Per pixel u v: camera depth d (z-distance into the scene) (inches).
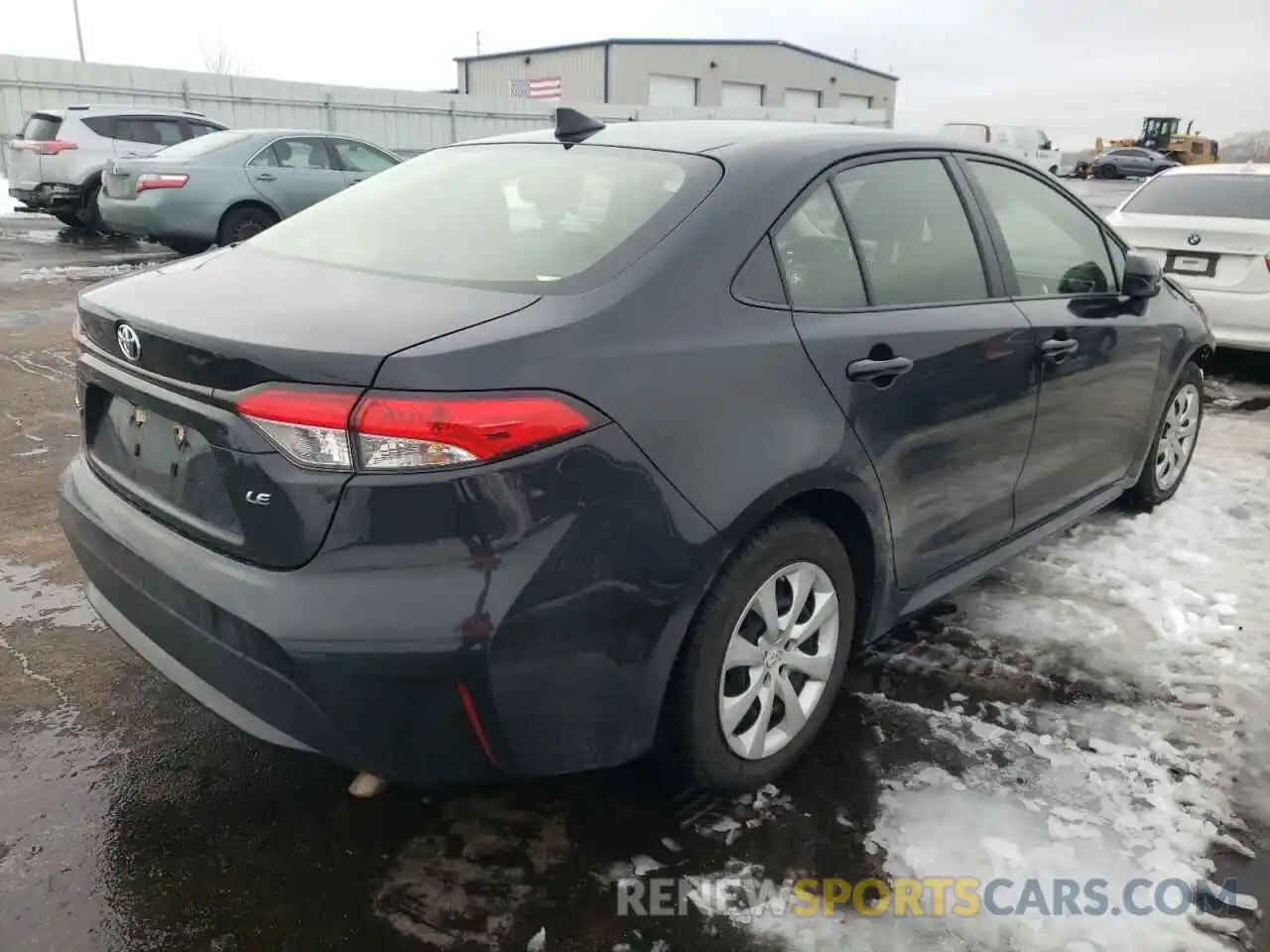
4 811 95.4
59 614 132.6
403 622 73.7
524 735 79.4
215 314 84.2
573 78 1839.3
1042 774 104.6
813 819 97.1
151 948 81.0
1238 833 96.4
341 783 101.0
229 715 83.4
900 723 113.3
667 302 85.9
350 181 475.5
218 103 845.8
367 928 83.4
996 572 152.9
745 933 83.7
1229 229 261.1
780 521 94.3
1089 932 84.2
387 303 84.3
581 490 77.2
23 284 394.0
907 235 111.7
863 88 2053.4
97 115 534.0
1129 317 147.2
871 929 84.2
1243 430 231.3
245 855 91.0
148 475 91.7
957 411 112.5
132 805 97.0
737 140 106.0
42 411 221.1
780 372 91.3
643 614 82.4
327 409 73.1
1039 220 135.0
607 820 96.4
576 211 97.9
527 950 81.6
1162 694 120.3
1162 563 156.7
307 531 75.3
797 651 100.4
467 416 72.8
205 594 80.4
